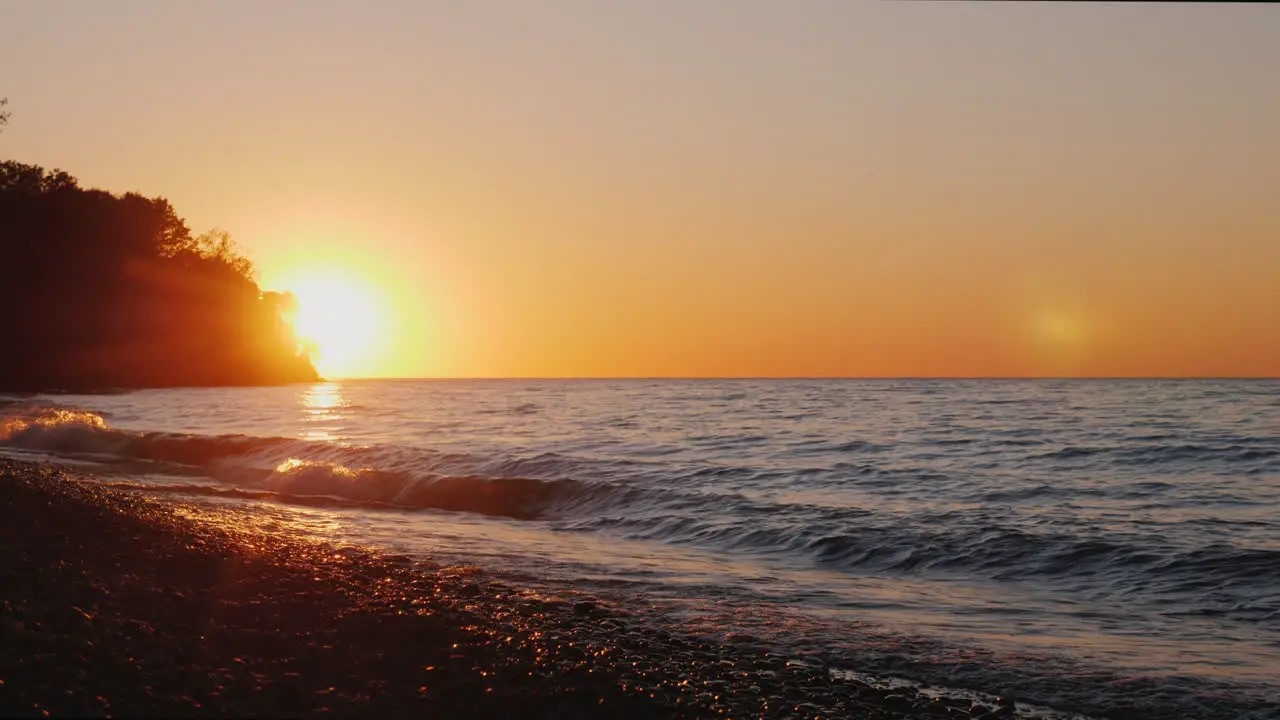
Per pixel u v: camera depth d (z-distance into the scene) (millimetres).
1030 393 103688
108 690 6434
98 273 112312
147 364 124500
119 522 12781
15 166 110312
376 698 7180
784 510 18656
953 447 33688
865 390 124875
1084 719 8156
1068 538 15102
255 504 19984
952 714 8078
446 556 14883
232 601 9336
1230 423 45250
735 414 59406
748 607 11766
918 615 11461
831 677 8938
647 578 13453
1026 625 10984
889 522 17125
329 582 10656
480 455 27047
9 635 7047
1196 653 9805
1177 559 13727
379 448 28422
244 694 6848
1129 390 114938
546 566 14242
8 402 56406
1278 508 19266
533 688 7625
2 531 11258
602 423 49969
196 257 140250
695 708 7652
